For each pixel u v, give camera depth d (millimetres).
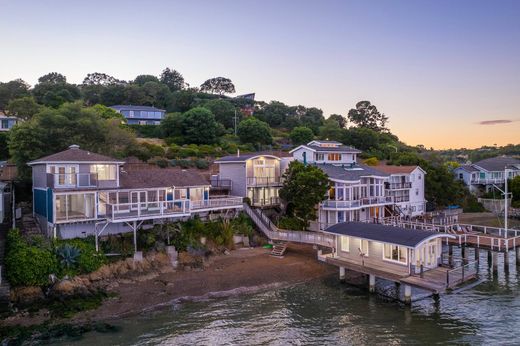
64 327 25891
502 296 33000
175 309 29500
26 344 23547
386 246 33844
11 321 26109
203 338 25078
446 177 68125
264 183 53219
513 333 26125
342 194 50312
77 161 36125
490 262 42531
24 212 42594
